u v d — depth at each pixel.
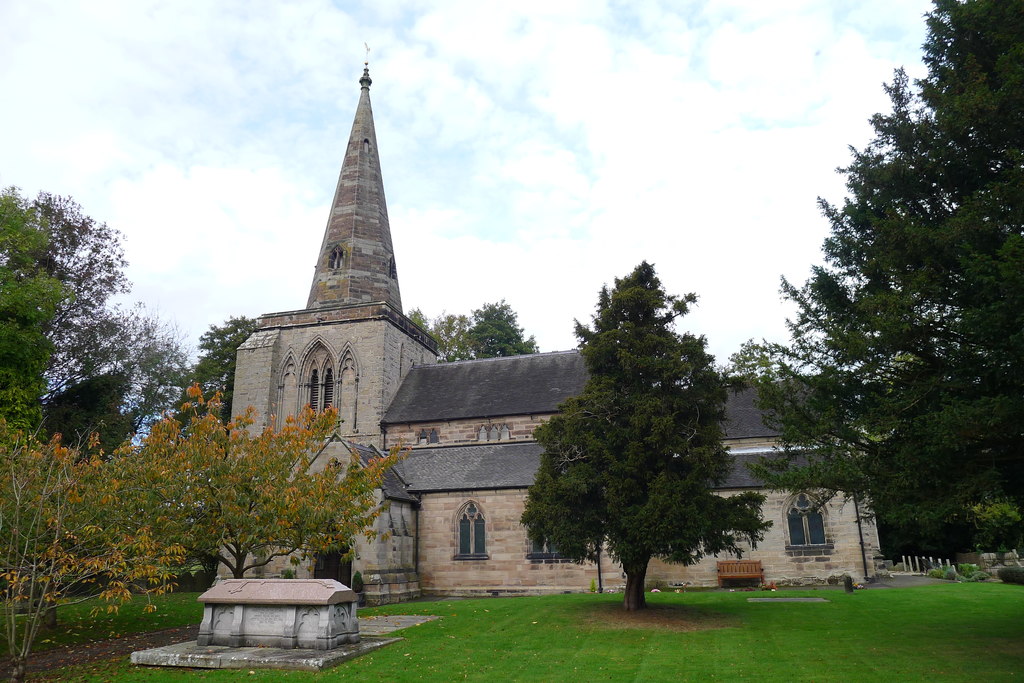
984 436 14.80
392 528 32.41
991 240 14.95
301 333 44.53
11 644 14.26
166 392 52.00
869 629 19.36
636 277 24.92
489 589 33.69
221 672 15.13
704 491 22.12
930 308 15.94
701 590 31.12
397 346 45.19
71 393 40.38
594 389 23.50
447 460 38.16
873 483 15.83
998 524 17.55
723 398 23.91
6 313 28.47
